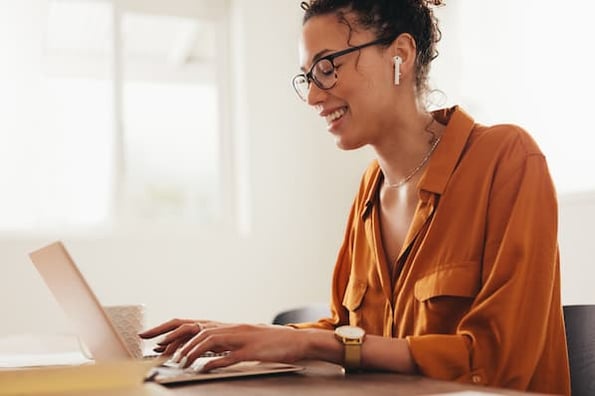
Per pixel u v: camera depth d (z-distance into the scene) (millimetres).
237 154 3502
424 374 945
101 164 3309
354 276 1373
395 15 1267
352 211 1484
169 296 3188
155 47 4262
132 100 3504
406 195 1299
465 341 985
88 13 3596
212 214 3543
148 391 766
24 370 751
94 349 1022
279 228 3385
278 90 3453
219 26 3588
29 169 3105
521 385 1002
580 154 2166
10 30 3088
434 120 1317
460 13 2754
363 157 3477
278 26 3484
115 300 3113
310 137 3469
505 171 1154
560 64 2254
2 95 3066
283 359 938
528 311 1040
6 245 2977
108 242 3129
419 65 1312
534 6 2371
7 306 2941
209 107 3641
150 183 3449
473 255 1146
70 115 3297
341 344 947
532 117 2371
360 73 1238
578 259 2029
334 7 1257
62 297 1014
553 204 1122
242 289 3299
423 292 1171
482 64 2625
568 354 1264
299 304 3369
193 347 942
